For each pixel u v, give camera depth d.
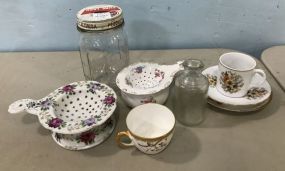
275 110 0.67
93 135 0.60
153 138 0.53
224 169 0.54
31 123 0.66
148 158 0.57
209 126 0.64
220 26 0.88
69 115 0.64
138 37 0.90
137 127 0.61
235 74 0.63
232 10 0.84
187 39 0.91
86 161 0.57
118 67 0.84
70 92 0.66
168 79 0.67
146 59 0.87
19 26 0.88
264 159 0.56
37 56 0.91
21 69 0.85
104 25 0.63
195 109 0.68
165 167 0.55
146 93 0.63
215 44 0.92
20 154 0.59
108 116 0.58
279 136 0.61
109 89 0.66
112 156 0.58
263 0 0.82
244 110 0.65
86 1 0.83
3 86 0.78
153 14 0.85
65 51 0.93
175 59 0.86
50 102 0.62
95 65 0.85
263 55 0.86
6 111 0.70
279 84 0.75
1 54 0.92
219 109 0.69
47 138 0.62
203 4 0.83
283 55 0.85
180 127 0.64
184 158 0.57
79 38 0.86
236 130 0.63
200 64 0.65
